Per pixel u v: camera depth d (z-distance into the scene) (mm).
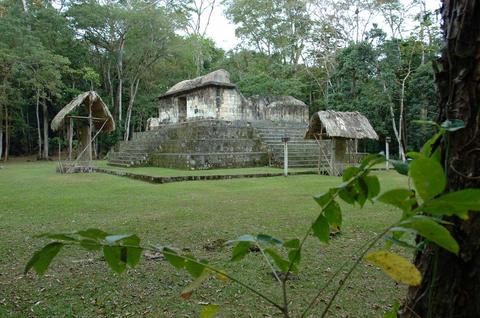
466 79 1554
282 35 30938
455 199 908
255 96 21891
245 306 3006
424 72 19703
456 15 1598
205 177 12312
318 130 13828
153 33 27828
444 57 1685
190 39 31281
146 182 11852
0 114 25344
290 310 2924
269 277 3561
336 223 1387
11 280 3604
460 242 1508
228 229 5453
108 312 2945
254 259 4039
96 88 30938
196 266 1355
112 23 27500
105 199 8430
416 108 20188
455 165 1544
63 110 16344
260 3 30141
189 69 33094
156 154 18219
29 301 3143
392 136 22609
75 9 26906
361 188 1324
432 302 1588
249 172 13758
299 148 17812
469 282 1500
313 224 1385
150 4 27969
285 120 21484
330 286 3361
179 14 28875
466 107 1541
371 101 20859
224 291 3285
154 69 31438
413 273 1037
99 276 3674
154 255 4246
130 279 3588
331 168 13461
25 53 22266
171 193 9305
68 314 2910
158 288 3383
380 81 20453
